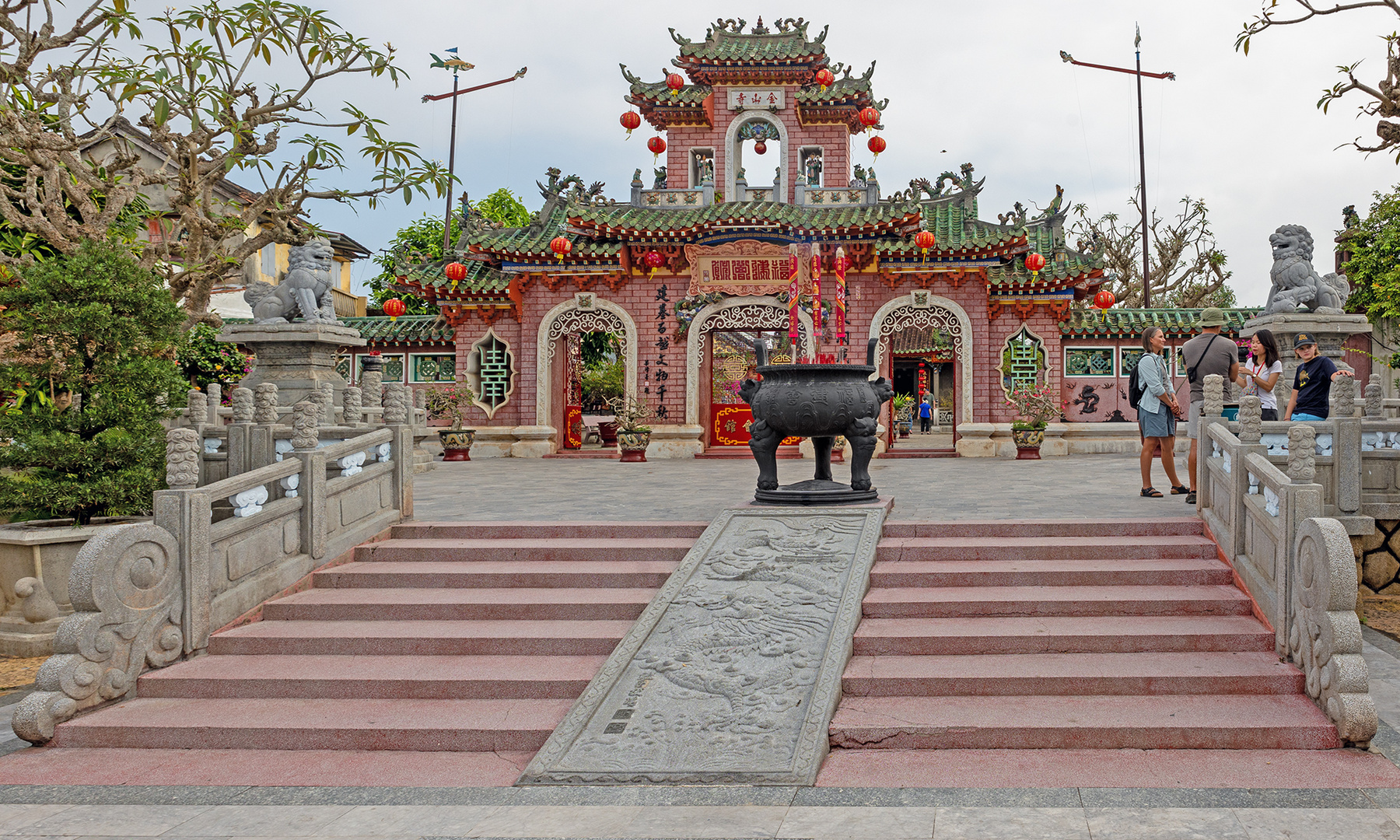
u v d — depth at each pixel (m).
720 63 19.03
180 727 5.22
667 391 17.70
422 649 6.04
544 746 4.77
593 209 16.91
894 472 13.16
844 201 17.84
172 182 11.79
